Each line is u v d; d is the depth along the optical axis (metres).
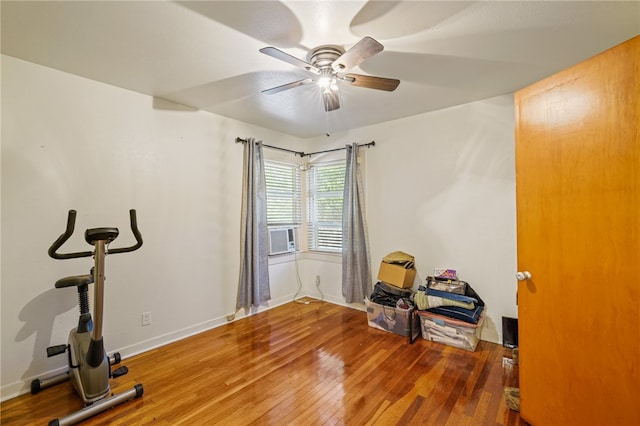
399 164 3.42
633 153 1.21
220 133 3.25
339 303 3.96
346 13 1.54
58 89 2.19
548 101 1.53
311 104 2.93
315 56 1.90
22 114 2.04
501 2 1.46
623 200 1.24
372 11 1.52
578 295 1.41
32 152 2.09
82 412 1.74
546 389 1.56
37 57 2.00
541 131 1.57
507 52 1.96
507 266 2.73
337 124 3.63
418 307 2.84
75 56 1.99
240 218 3.44
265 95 2.69
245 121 3.50
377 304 3.09
